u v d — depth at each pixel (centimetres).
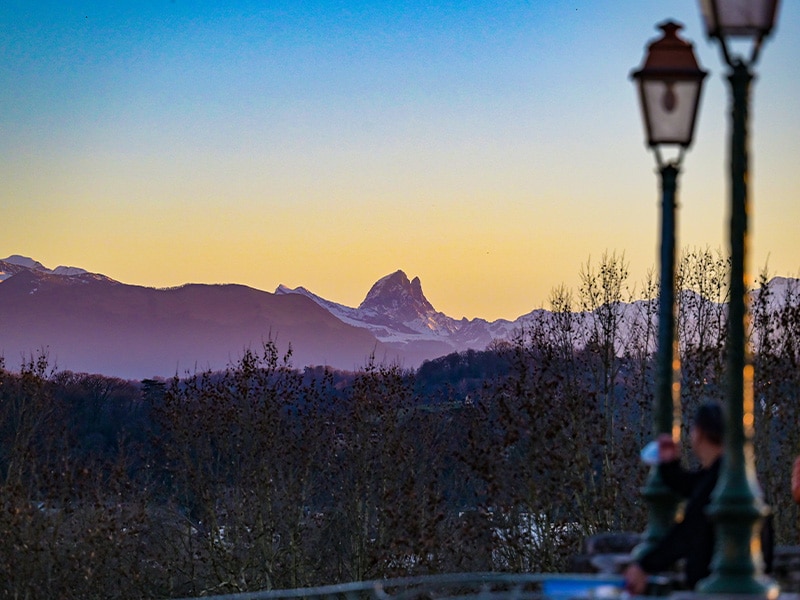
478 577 946
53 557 5197
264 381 5625
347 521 5481
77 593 5184
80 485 5466
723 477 864
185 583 5644
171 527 5656
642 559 967
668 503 1172
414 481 4650
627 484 4234
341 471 5466
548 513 4100
